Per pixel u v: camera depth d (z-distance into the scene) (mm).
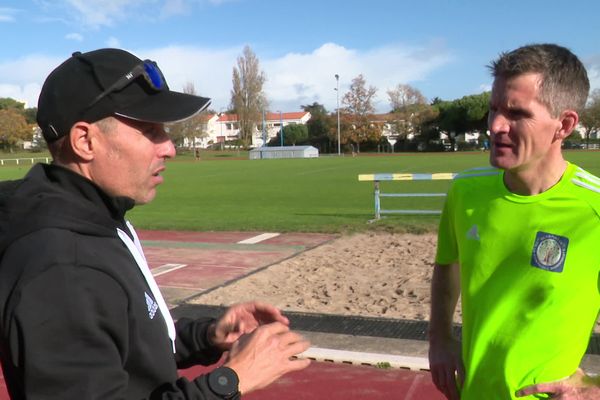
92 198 1543
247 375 1491
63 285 1276
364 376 4148
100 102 1486
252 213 14477
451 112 73938
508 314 1934
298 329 5133
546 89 1798
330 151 84875
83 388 1252
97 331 1305
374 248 9477
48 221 1352
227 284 7121
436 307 2445
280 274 7664
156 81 1584
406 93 79562
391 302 6137
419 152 74375
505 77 1854
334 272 7715
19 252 1307
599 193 1895
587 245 1843
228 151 81688
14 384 1380
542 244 1901
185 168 41125
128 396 1419
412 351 4500
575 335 1855
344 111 77875
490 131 1922
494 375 1916
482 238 2047
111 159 1539
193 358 2041
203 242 10469
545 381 1821
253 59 85562
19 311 1236
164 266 8375
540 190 1946
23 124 75500
